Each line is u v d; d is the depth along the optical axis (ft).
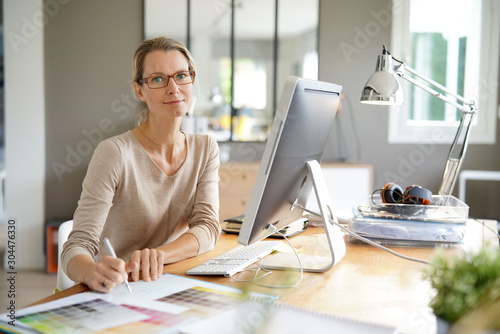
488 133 14.43
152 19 13.56
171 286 3.84
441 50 14.24
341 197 12.86
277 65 14.11
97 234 4.78
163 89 5.14
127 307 3.34
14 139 13.15
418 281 4.11
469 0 14.15
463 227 5.32
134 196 5.29
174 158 5.55
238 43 13.99
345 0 14.01
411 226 5.31
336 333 2.77
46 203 13.62
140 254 4.17
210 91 13.98
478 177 13.55
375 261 4.74
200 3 13.76
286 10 13.99
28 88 13.08
